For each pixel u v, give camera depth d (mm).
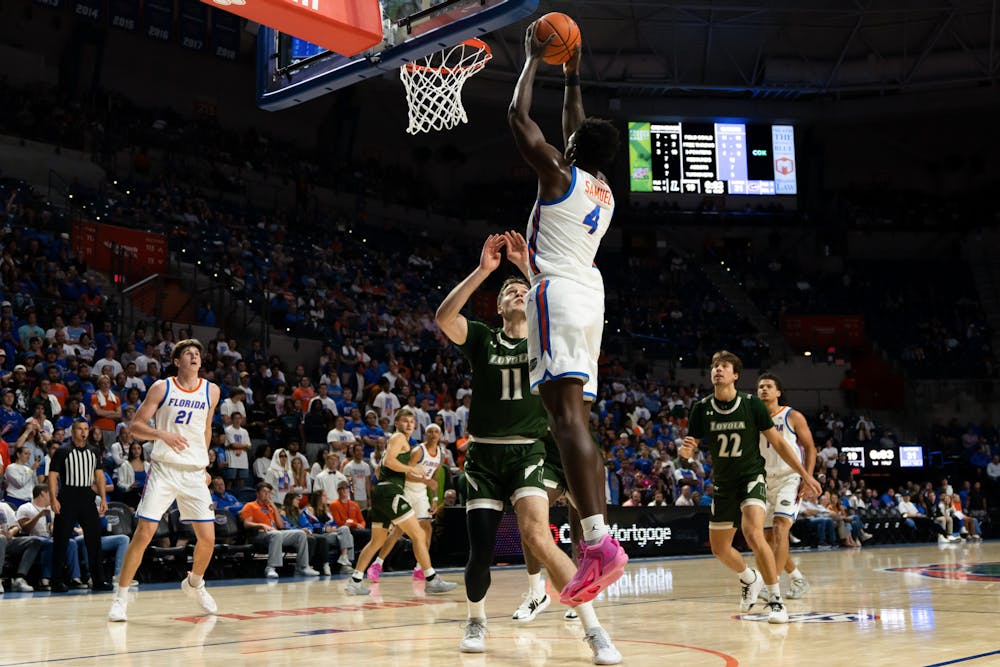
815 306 27141
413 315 20781
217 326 16844
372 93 26547
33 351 12281
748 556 13094
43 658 4051
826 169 30188
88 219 17188
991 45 25375
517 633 4832
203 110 24344
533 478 4020
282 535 10180
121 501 10023
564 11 24719
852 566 10562
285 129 25781
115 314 14781
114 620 5641
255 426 12711
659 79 26516
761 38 26297
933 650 3877
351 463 11977
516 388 4078
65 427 10633
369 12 5676
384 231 24781
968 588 7250
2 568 8625
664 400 21047
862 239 28859
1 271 13781
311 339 17469
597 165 3674
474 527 4102
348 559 10875
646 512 13500
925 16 25453
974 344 26156
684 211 27484
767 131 27828
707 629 4840
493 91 25938
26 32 21016
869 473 22094
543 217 3559
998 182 29609
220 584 9289
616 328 24938
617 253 27688
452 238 26641
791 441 6684
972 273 28312
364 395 15578
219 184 22109
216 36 20391
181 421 6062
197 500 6090
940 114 28469
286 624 5406
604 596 7078
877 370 25438
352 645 4379
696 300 26859
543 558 3871
